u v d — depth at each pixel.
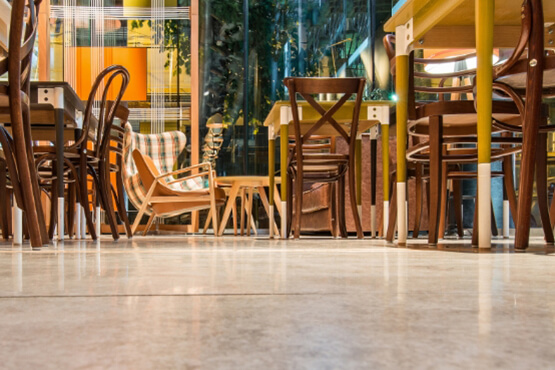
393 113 4.25
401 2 2.08
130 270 0.96
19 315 0.47
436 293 0.61
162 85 7.59
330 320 0.43
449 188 4.21
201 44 8.71
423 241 2.79
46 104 2.59
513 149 2.57
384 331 0.39
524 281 0.75
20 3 1.92
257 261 1.21
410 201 4.59
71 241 3.00
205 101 8.66
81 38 7.45
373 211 3.78
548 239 2.25
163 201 4.61
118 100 3.32
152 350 0.32
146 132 7.55
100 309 0.50
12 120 1.96
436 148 2.08
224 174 8.59
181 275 0.86
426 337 0.36
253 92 8.84
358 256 1.40
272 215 4.10
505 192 3.81
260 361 0.29
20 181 2.00
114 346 0.34
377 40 8.96
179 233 6.86
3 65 1.94
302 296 0.59
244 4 8.84
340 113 3.61
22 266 1.08
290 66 8.97
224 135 8.66
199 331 0.39
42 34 7.22
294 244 2.45
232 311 0.48
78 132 3.15
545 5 2.04
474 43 2.25
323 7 9.02
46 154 2.80
